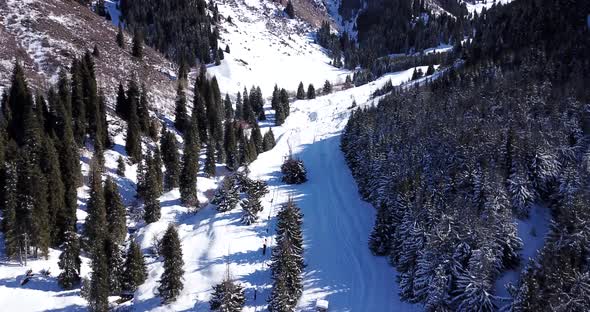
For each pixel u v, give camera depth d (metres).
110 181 63.38
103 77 100.06
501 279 45.41
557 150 60.47
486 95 84.88
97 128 78.44
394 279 51.59
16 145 63.41
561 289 37.06
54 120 72.19
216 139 96.31
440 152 65.25
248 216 65.31
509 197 54.22
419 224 48.75
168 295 51.28
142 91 93.38
